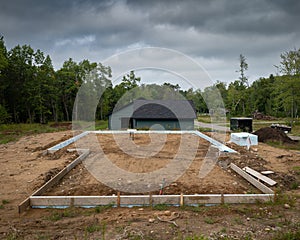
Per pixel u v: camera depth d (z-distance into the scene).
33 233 3.77
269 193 5.39
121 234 3.67
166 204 4.83
